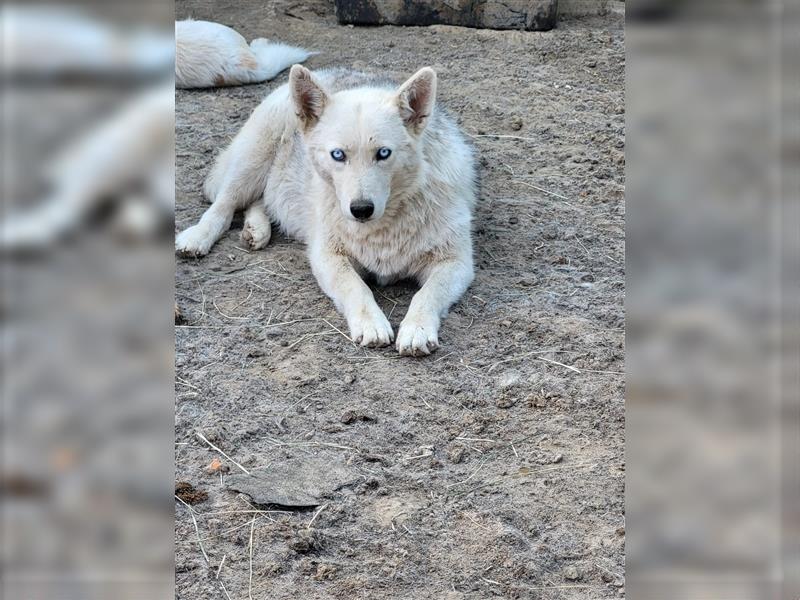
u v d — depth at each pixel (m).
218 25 4.75
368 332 3.59
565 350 3.57
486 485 3.29
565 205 4.04
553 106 4.49
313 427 3.40
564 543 3.19
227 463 3.33
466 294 3.74
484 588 3.13
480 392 3.47
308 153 3.74
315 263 3.79
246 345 3.60
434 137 3.80
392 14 5.02
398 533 3.21
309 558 3.17
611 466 3.31
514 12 4.93
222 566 3.16
